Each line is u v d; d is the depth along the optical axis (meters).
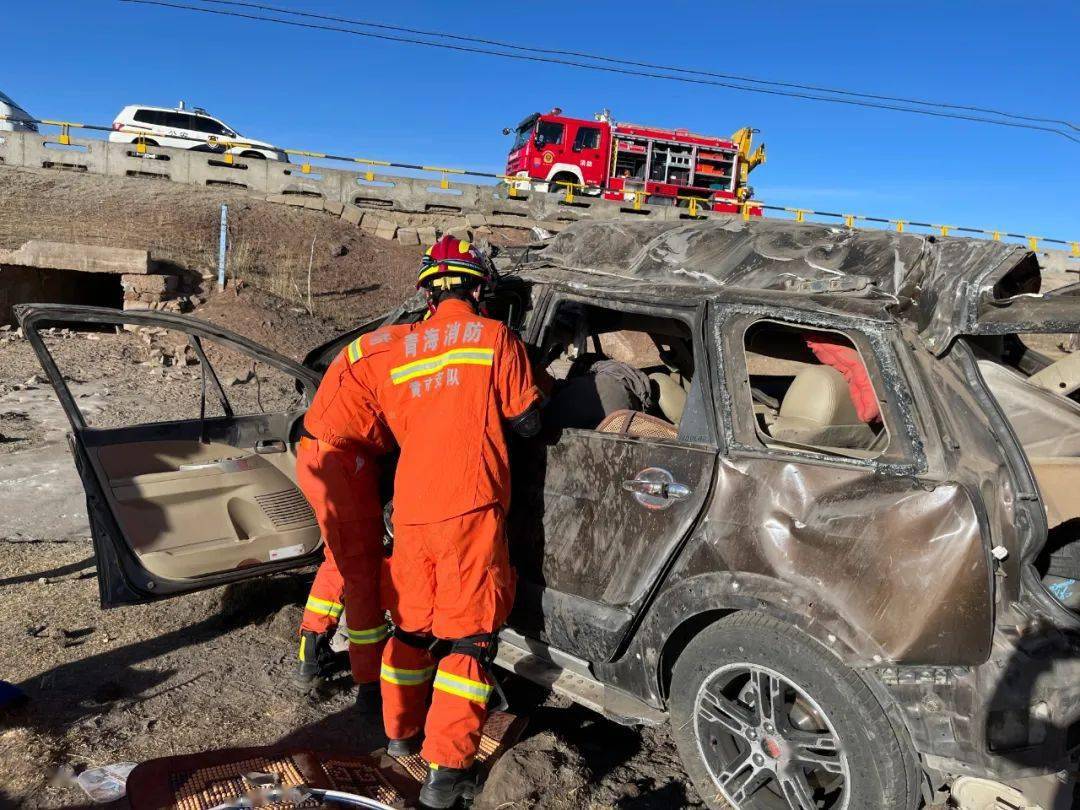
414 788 2.81
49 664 3.69
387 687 2.94
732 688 2.75
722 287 2.81
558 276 3.35
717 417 2.67
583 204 19.34
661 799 2.89
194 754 2.82
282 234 15.84
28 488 6.27
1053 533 2.99
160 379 10.26
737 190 22.30
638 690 2.86
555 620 3.00
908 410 2.36
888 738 2.31
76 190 15.73
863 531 2.33
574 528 2.96
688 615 2.64
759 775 2.57
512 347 2.84
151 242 14.34
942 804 2.50
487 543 2.73
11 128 19.81
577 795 2.83
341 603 3.40
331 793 2.61
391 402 2.91
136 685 3.53
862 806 2.34
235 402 9.42
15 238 13.98
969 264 2.38
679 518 2.66
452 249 3.00
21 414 8.37
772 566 2.46
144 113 19.95
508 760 2.91
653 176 21.89
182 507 3.79
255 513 3.96
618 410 3.07
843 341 2.87
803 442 2.79
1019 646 2.21
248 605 4.30
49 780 2.80
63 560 4.97
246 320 12.63
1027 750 2.20
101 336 11.95
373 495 3.22
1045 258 20.88
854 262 2.65
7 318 13.00
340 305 14.44
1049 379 3.26
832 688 2.36
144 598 3.55
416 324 3.02
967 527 2.21
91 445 3.73
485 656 2.74
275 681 3.61
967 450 2.33
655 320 3.65
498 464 2.78
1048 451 2.93
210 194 16.81
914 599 2.23
